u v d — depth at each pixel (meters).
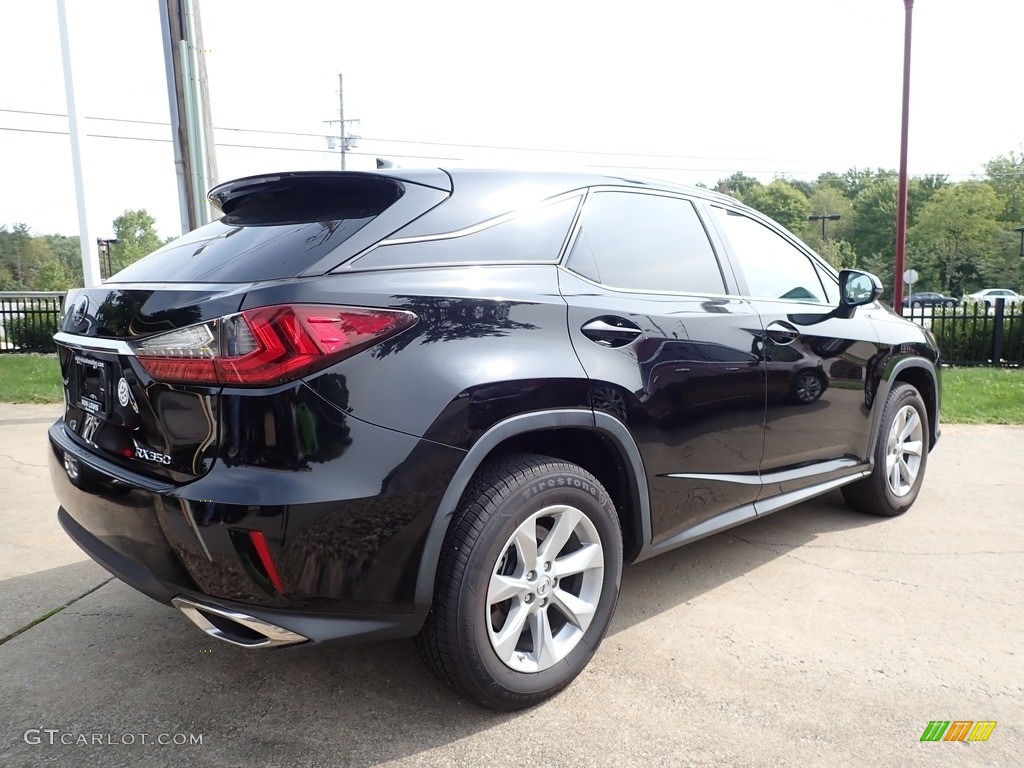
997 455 5.76
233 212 2.63
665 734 2.21
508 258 2.37
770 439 3.19
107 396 2.19
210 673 2.54
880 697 2.41
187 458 1.95
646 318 2.62
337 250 2.06
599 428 2.40
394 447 1.96
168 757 2.08
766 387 3.12
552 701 2.38
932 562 3.56
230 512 1.84
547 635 2.34
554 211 2.57
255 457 1.87
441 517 2.04
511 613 2.26
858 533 3.97
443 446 2.03
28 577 3.37
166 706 2.34
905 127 14.61
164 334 1.98
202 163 7.20
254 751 2.12
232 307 1.90
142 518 2.01
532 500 2.21
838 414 3.63
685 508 2.81
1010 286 76.94
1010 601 3.13
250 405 1.86
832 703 2.37
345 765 2.06
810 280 3.74
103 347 2.17
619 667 2.59
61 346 2.55
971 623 2.93
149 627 2.88
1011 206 81.81
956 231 78.50
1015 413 7.39
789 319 3.32
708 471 2.87
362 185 2.32
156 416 2.01
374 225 2.16
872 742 2.17
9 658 2.64
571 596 2.41
